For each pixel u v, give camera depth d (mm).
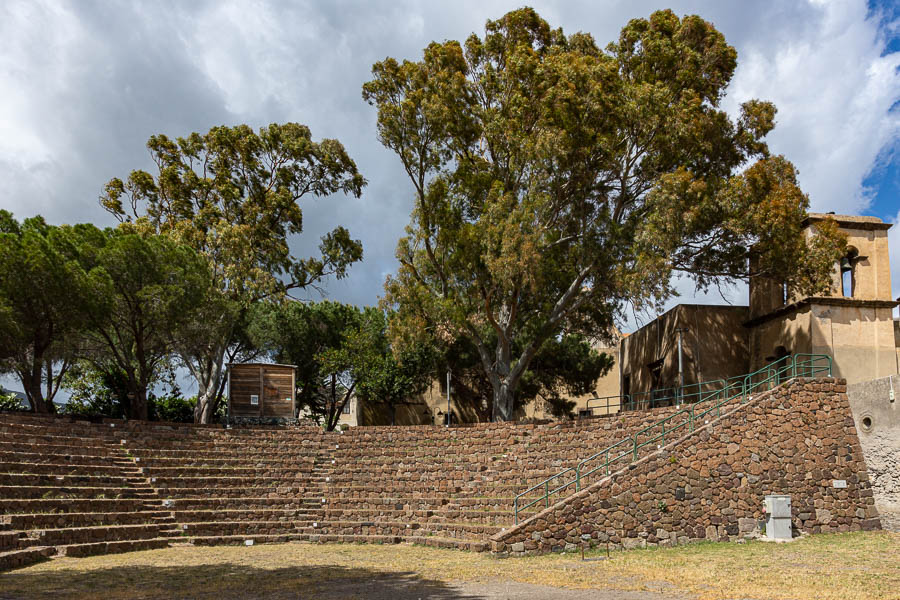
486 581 15375
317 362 42469
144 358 31812
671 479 20703
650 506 20391
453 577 15914
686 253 29531
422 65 31891
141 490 23078
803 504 21375
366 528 23328
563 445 27422
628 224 29266
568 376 38438
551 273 30812
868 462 21844
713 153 30562
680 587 14148
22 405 37281
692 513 20609
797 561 17031
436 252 32469
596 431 27328
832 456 21938
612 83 29062
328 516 24516
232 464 27406
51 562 17234
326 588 14508
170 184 39594
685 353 31859
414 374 39469
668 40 29859
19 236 30031
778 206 26078
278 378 35031
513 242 27797
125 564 17422
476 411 43625
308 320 43156
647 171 30094
